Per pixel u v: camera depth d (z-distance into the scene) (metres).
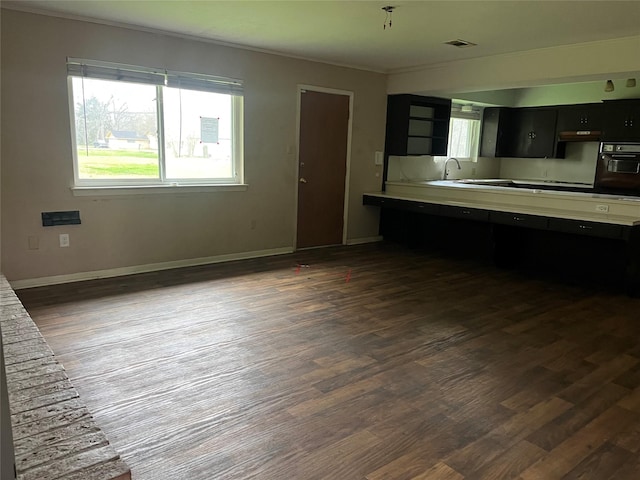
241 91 5.14
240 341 3.17
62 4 3.69
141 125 4.60
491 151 7.77
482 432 2.23
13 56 3.81
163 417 2.27
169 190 4.78
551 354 3.12
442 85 5.84
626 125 6.25
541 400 2.54
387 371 2.82
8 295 3.22
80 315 3.54
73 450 1.65
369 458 2.02
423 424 2.28
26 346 2.44
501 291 4.50
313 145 5.92
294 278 4.74
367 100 6.36
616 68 4.34
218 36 4.62
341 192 6.34
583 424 2.32
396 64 5.94
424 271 5.18
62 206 4.21
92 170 4.39
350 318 3.67
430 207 5.70
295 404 2.42
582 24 3.87
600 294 4.46
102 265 4.51
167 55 4.57
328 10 3.65
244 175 5.34
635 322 3.73
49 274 4.23
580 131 6.94
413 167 7.07
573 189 6.82
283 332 3.35
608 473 1.97
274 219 5.71
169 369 2.75
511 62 5.11
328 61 5.77
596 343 3.31
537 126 7.45
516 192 5.30
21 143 3.95
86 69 4.14
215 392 2.51
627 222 4.13
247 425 2.23
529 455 2.07
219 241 5.28
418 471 1.94
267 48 5.14
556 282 4.84
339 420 2.29
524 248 5.43
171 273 4.76
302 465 1.96
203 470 1.91
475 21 3.86
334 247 6.33
